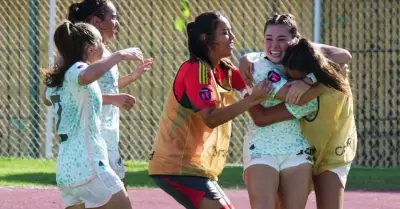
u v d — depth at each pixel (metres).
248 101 14.85
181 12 31.66
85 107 14.93
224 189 26.84
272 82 15.14
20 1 32.69
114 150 16.73
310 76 15.23
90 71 14.68
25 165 30.92
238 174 29.30
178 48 32.06
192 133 15.49
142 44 32.31
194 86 15.16
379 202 24.95
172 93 15.55
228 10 32.06
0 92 32.78
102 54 15.73
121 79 17.77
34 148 32.56
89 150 14.89
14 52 32.66
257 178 15.20
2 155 32.75
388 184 27.89
